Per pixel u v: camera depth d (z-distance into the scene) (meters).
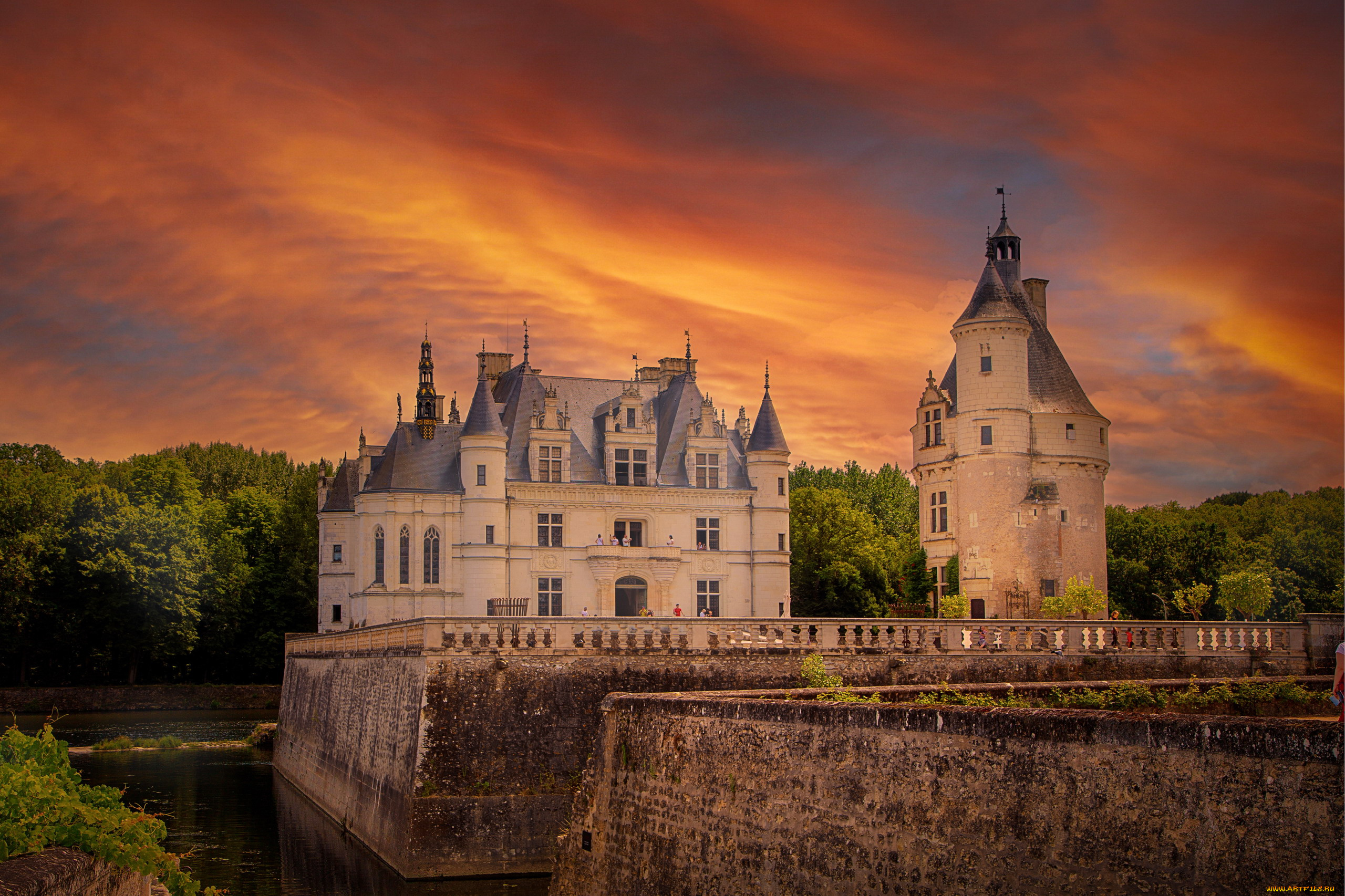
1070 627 45.75
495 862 38.00
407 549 69.81
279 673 108.25
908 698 29.06
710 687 40.97
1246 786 14.70
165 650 96.50
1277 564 84.44
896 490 137.88
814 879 20.64
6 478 93.38
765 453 73.88
